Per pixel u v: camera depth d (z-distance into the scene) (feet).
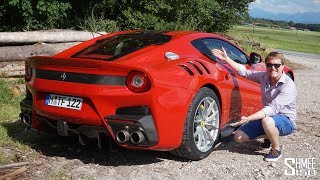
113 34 16.72
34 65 13.76
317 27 636.48
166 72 12.83
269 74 14.73
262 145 16.15
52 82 13.11
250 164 14.28
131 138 12.34
